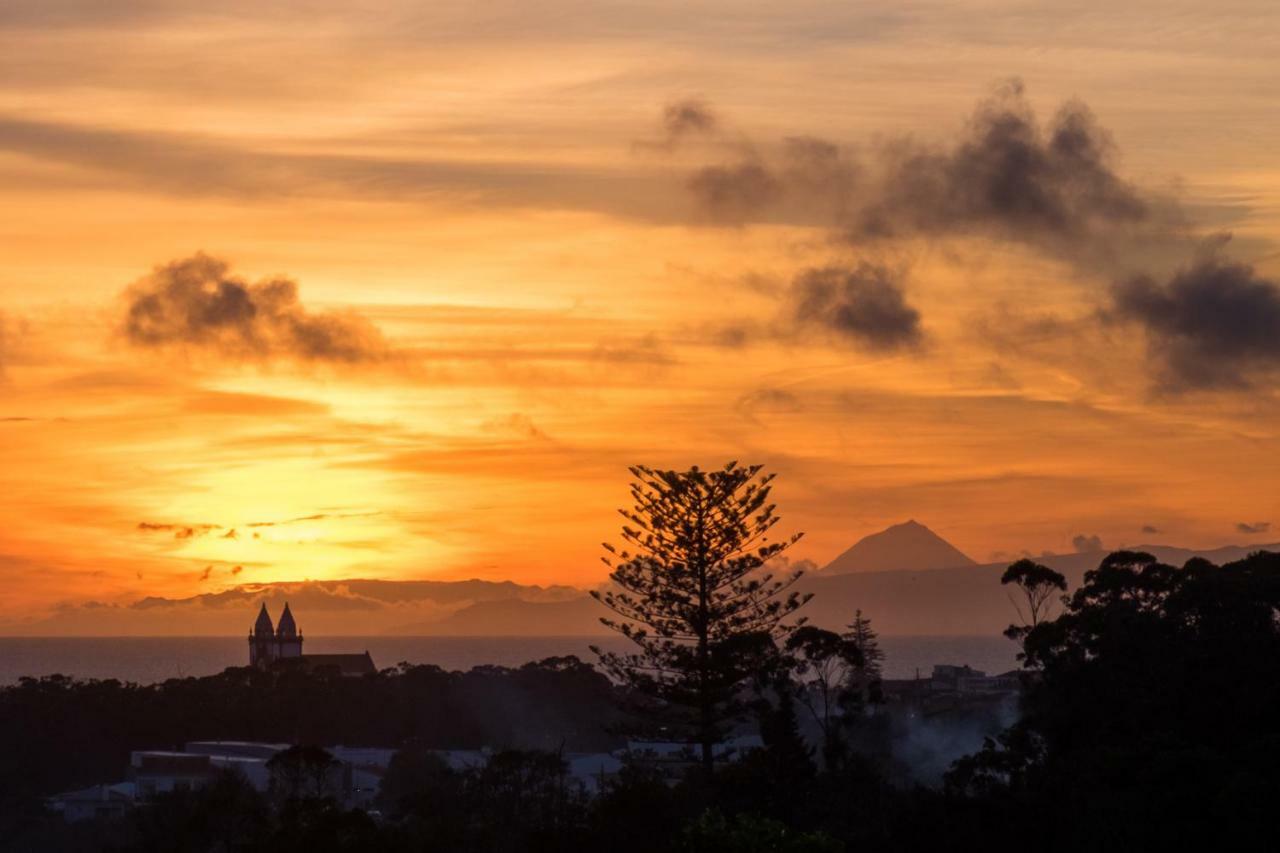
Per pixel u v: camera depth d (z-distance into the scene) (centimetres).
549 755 9138
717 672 7519
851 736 10125
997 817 5925
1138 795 5647
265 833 7050
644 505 7706
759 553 7750
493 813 7612
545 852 5653
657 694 7656
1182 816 5584
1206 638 6694
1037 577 8375
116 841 10288
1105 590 7338
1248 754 5756
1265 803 5400
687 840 3969
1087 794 5856
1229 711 6412
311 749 10500
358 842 6400
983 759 6869
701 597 7744
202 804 7731
